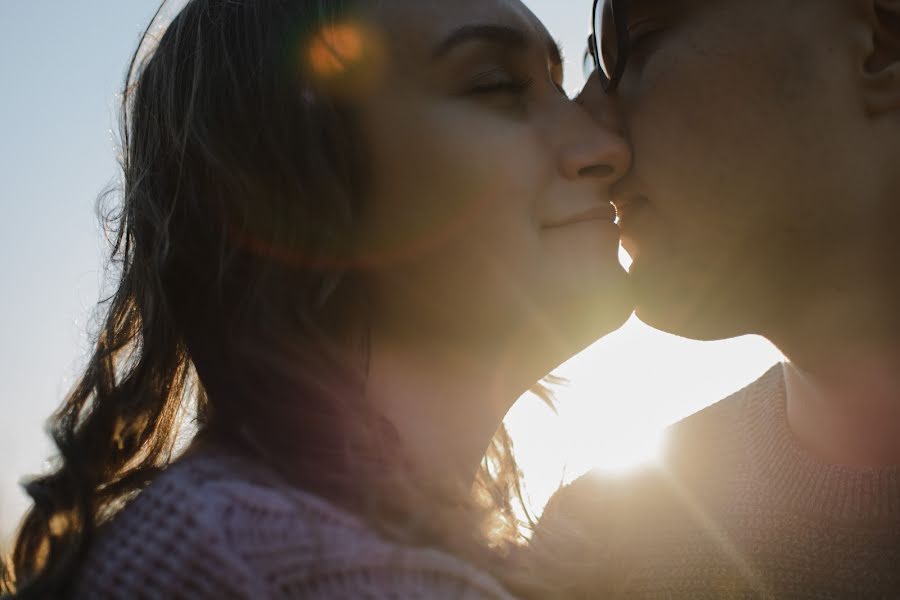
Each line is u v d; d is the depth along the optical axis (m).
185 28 1.62
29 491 1.43
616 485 2.02
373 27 1.49
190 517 1.08
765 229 1.59
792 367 1.75
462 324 1.50
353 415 1.28
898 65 1.49
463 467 1.58
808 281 1.60
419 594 1.05
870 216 1.53
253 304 1.38
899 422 1.59
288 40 1.48
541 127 1.55
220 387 1.32
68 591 1.15
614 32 1.75
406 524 1.17
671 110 1.64
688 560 1.83
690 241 1.67
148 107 1.66
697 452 1.95
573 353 1.61
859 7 1.51
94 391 1.61
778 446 1.79
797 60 1.54
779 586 1.70
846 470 1.65
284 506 1.08
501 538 1.55
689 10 1.65
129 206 1.70
